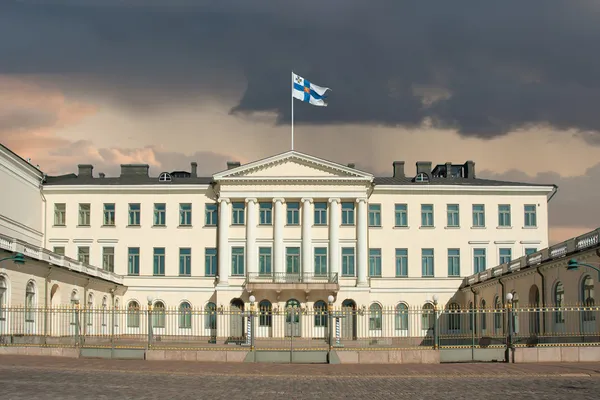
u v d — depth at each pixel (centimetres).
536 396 2817
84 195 8069
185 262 7969
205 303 7900
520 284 5994
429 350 4206
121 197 8069
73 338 5266
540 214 8056
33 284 5572
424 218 8075
